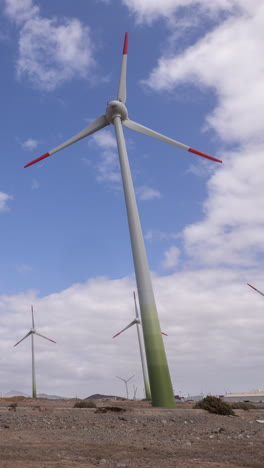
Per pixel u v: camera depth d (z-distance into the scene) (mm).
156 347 33781
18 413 24859
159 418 25094
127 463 9680
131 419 24156
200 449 12812
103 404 43031
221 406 30703
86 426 20766
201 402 32000
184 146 51875
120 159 44938
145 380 94125
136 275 36875
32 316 115625
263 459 10320
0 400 59031
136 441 15578
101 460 9930
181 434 18422
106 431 19172
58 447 13047
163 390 32562
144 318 35000
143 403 53625
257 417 29688
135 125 52438
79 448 12875
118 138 48000
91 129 52406
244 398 143000
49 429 19172
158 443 14883
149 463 9695
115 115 51000
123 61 55719
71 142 52562
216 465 9336
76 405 35656
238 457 10797
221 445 13984
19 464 9055
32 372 108250
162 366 33344
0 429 18203
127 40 56750
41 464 9172
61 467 8750
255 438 16203
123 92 54938
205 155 52750
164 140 52406
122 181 43094
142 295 35750
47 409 27469
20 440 14867
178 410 29438
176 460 10273
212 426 22234
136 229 38906
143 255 37562
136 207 40562
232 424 23547
